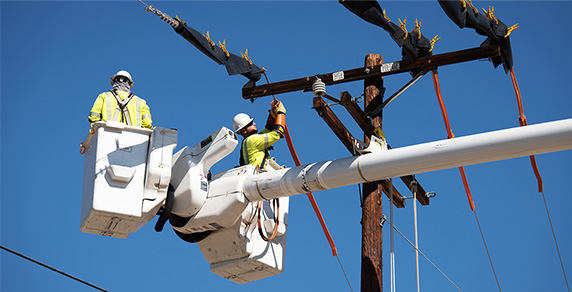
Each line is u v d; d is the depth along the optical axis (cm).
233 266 1006
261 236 984
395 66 984
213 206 963
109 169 909
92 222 921
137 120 988
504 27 915
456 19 839
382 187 1141
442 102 959
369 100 1067
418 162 859
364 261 1010
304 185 920
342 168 899
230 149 962
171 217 989
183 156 982
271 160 1029
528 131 807
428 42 955
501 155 820
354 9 841
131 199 912
